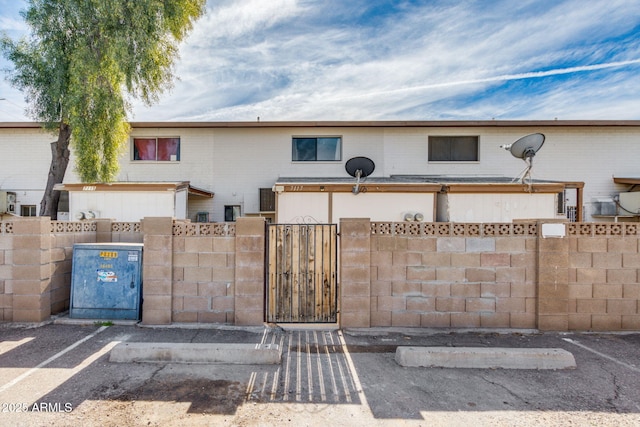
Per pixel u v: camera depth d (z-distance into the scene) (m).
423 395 3.04
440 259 4.73
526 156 7.39
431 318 4.72
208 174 12.27
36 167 12.29
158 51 9.91
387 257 4.74
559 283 4.61
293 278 4.86
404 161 12.26
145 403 2.87
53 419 2.63
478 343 4.26
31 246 4.82
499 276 4.70
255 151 12.30
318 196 8.25
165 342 4.16
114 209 8.97
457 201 8.05
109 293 5.00
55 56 8.96
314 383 3.24
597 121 11.59
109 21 9.02
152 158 12.38
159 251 4.81
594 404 2.91
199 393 3.03
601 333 4.56
